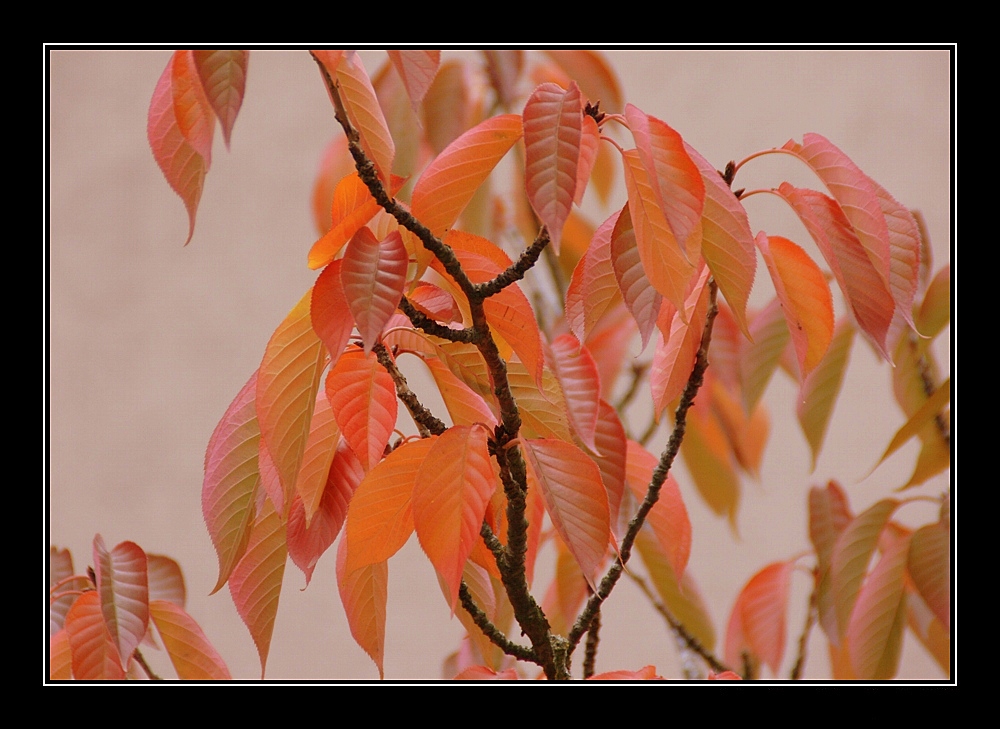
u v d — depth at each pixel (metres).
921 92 5.79
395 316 3.66
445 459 3.62
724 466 4.66
